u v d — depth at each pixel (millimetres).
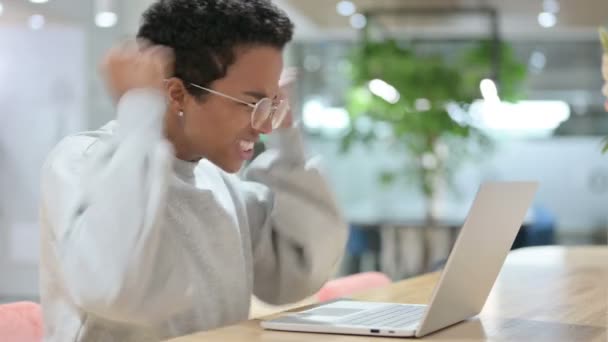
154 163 1304
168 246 1475
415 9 6945
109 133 1525
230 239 1705
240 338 1237
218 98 1575
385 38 7145
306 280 1933
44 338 1529
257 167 1936
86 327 1486
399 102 6898
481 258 1333
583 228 8172
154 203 1286
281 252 1928
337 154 7699
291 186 1916
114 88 1397
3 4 5531
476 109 7109
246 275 1799
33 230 5555
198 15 1553
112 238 1272
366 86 7059
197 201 1656
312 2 6793
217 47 1548
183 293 1462
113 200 1284
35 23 5574
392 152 8008
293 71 1929
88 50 5598
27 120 5578
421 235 7102
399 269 7145
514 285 1937
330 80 8211
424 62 6969
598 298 1712
